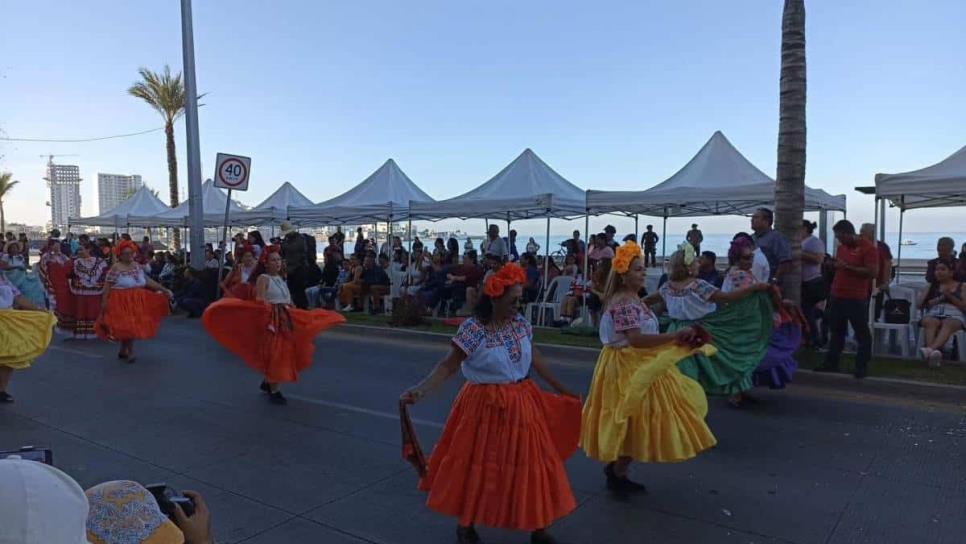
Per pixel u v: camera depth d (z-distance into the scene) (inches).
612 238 613.6
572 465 220.5
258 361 305.4
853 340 421.1
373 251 729.6
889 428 261.4
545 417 158.9
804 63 372.5
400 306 541.6
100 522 71.6
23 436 254.2
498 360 150.2
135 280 406.9
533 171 635.5
